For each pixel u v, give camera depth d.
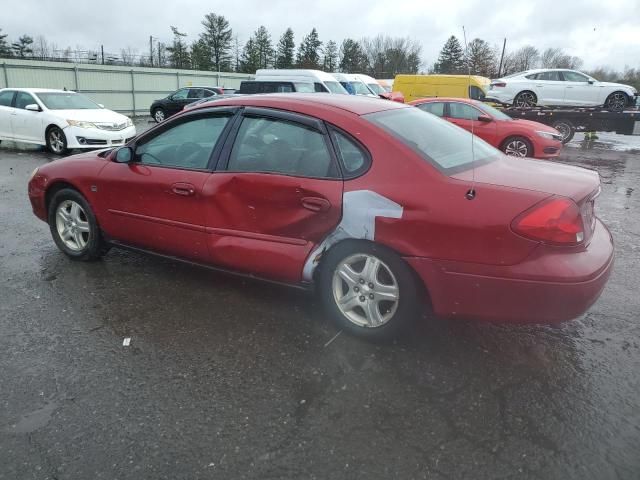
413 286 2.96
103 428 2.40
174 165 3.80
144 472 2.14
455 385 2.77
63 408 2.54
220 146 3.59
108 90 30.73
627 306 3.82
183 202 3.67
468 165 3.15
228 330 3.35
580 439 2.36
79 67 28.97
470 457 2.25
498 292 2.76
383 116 3.37
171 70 34.62
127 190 3.97
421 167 2.94
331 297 3.24
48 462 2.19
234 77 39.75
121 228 4.10
